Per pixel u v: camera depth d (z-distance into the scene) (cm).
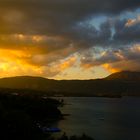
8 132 15912
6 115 17012
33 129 17700
